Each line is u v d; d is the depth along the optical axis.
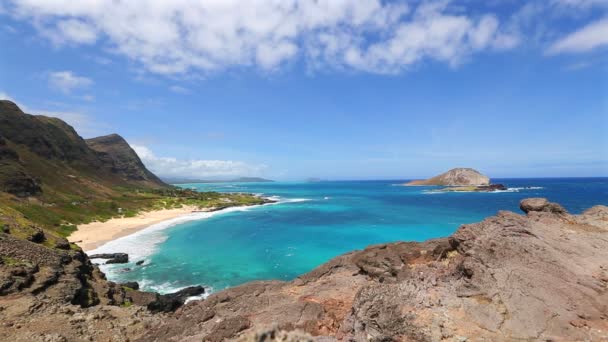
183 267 41.50
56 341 16.05
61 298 22.41
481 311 11.70
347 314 13.57
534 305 11.66
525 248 14.65
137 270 40.16
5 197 62.19
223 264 42.97
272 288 19.06
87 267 32.47
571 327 10.76
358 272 20.22
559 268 13.61
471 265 13.73
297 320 14.08
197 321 15.77
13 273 22.38
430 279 14.20
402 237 60.56
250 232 66.75
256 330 7.50
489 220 17.50
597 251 15.24
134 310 23.67
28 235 30.95
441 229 67.81
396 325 11.57
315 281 19.77
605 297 11.97
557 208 20.14
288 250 50.84
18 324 17.55
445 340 10.59
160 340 15.33
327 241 57.34
